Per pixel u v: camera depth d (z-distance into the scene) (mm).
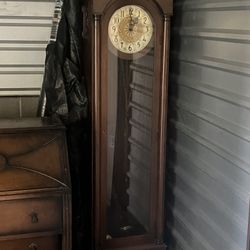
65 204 2023
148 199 2410
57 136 2131
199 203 2125
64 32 2291
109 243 2379
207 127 2010
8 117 2465
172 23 2314
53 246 2086
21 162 2039
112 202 2375
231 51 1790
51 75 2312
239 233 1795
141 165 2385
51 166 2059
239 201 1784
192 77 2131
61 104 2334
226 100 1839
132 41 2215
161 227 2418
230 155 1829
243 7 1691
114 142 2322
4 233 1987
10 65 2447
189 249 2250
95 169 2285
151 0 2166
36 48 2455
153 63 2244
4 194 1951
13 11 2375
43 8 2406
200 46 2041
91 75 2205
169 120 2412
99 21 2119
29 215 1999
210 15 1941
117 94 2270
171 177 2430
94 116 2234
